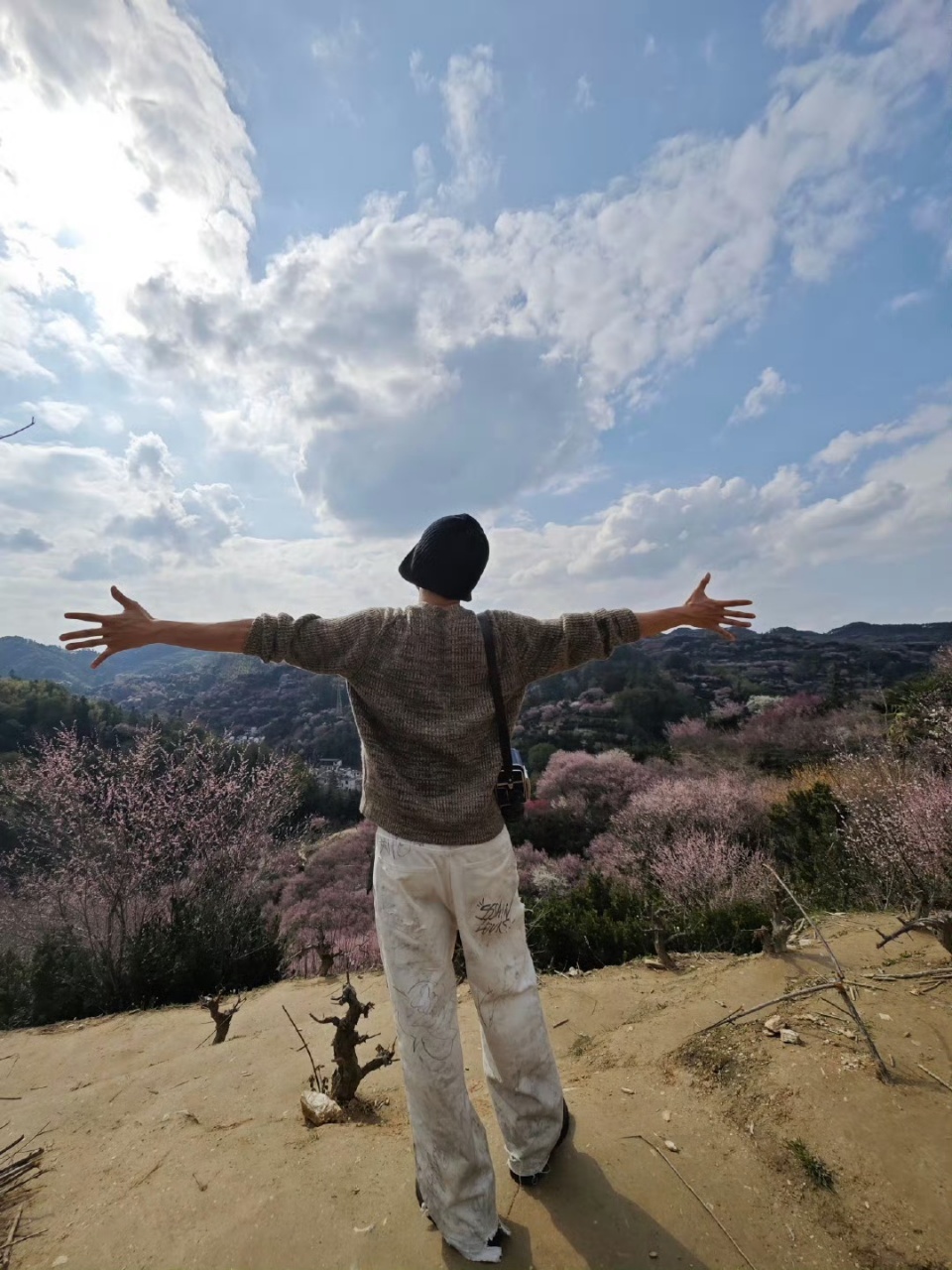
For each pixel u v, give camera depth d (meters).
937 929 2.69
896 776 9.80
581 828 20.08
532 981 1.79
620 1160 1.88
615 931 5.25
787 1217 1.63
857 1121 1.90
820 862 7.53
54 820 7.79
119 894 7.15
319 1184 1.89
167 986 5.93
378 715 1.69
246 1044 3.77
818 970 3.08
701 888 9.61
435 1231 1.65
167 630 1.69
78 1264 1.67
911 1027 2.38
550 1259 1.55
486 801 1.69
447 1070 1.59
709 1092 2.21
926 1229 1.52
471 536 1.80
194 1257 1.65
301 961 9.01
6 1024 5.70
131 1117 2.92
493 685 1.71
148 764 8.50
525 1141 1.78
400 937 1.64
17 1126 2.99
